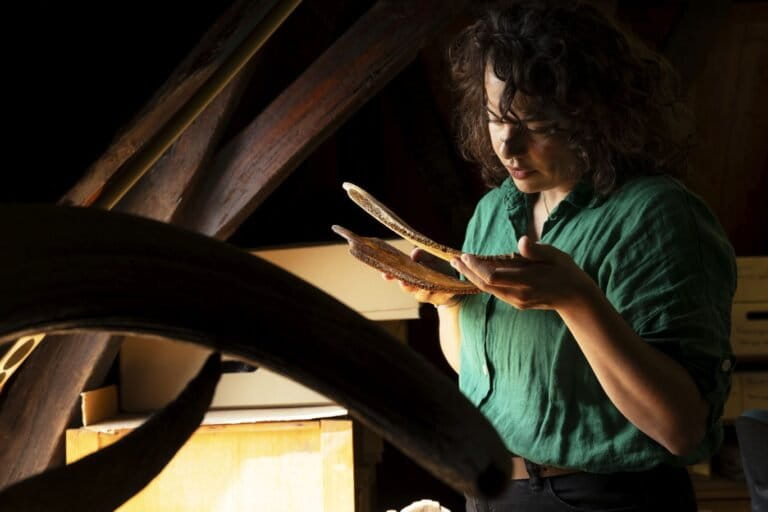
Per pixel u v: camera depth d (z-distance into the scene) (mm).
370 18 2223
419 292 1636
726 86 3395
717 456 3072
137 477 247
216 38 1489
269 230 3531
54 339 2262
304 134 2227
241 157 2250
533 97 1375
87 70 1271
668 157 1589
